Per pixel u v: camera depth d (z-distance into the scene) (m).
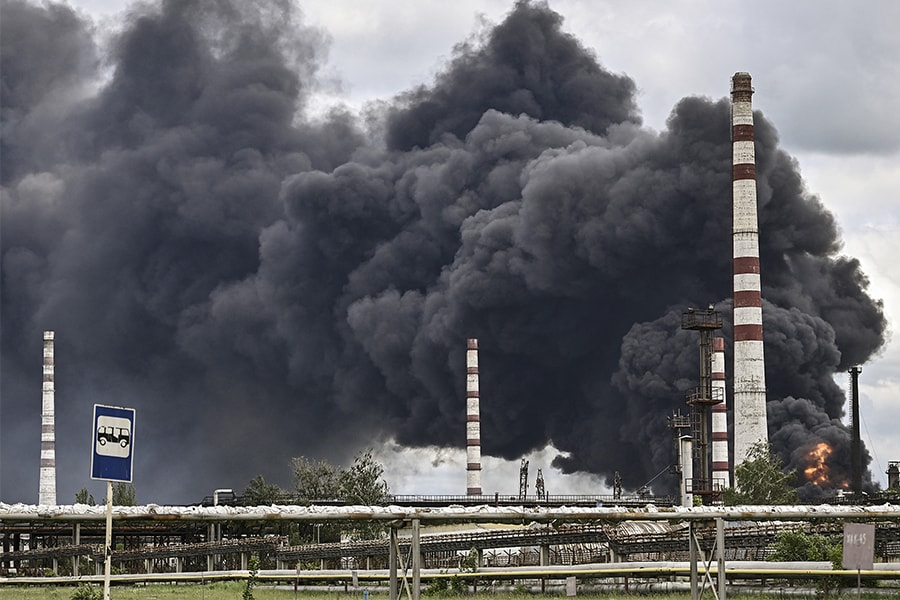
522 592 88.75
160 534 152.50
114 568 145.25
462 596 86.88
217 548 133.12
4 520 38.88
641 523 105.75
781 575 78.00
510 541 106.38
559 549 112.25
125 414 36.38
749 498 167.50
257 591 99.25
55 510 38.22
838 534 89.94
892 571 74.25
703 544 90.75
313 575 106.31
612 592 86.50
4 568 153.88
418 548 41.94
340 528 160.62
